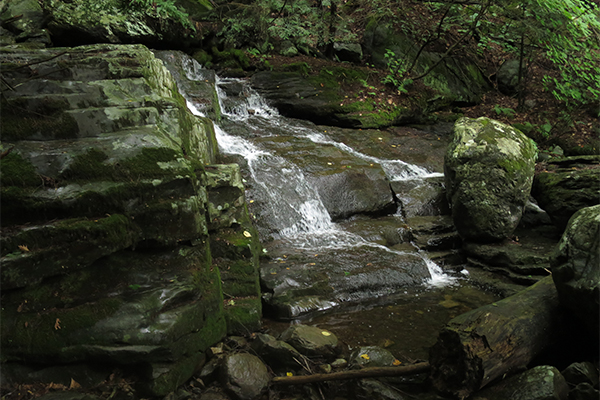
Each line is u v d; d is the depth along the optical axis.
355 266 5.19
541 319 3.52
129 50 4.64
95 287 3.04
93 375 2.92
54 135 3.26
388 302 4.81
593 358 3.53
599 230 3.21
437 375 3.33
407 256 5.54
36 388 2.80
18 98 3.23
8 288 2.71
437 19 10.96
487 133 6.02
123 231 3.07
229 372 3.24
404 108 9.73
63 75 3.93
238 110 8.50
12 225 2.82
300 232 6.00
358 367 3.46
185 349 3.19
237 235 4.46
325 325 4.28
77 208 2.94
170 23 8.33
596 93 9.99
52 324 2.84
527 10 9.25
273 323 4.28
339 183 6.74
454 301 4.86
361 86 9.83
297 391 3.29
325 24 10.03
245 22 9.13
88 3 7.44
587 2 9.69
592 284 3.11
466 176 5.84
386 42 11.00
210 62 9.23
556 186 6.04
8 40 6.30
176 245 3.37
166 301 3.14
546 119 10.39
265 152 7.06
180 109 4.39
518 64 11.61
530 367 3.49
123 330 2.91
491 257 5.66
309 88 9.23
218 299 3.64
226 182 4.45
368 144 8.47
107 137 3.33
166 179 3.27
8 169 2.86
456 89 11.09
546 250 5.57
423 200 6.92
